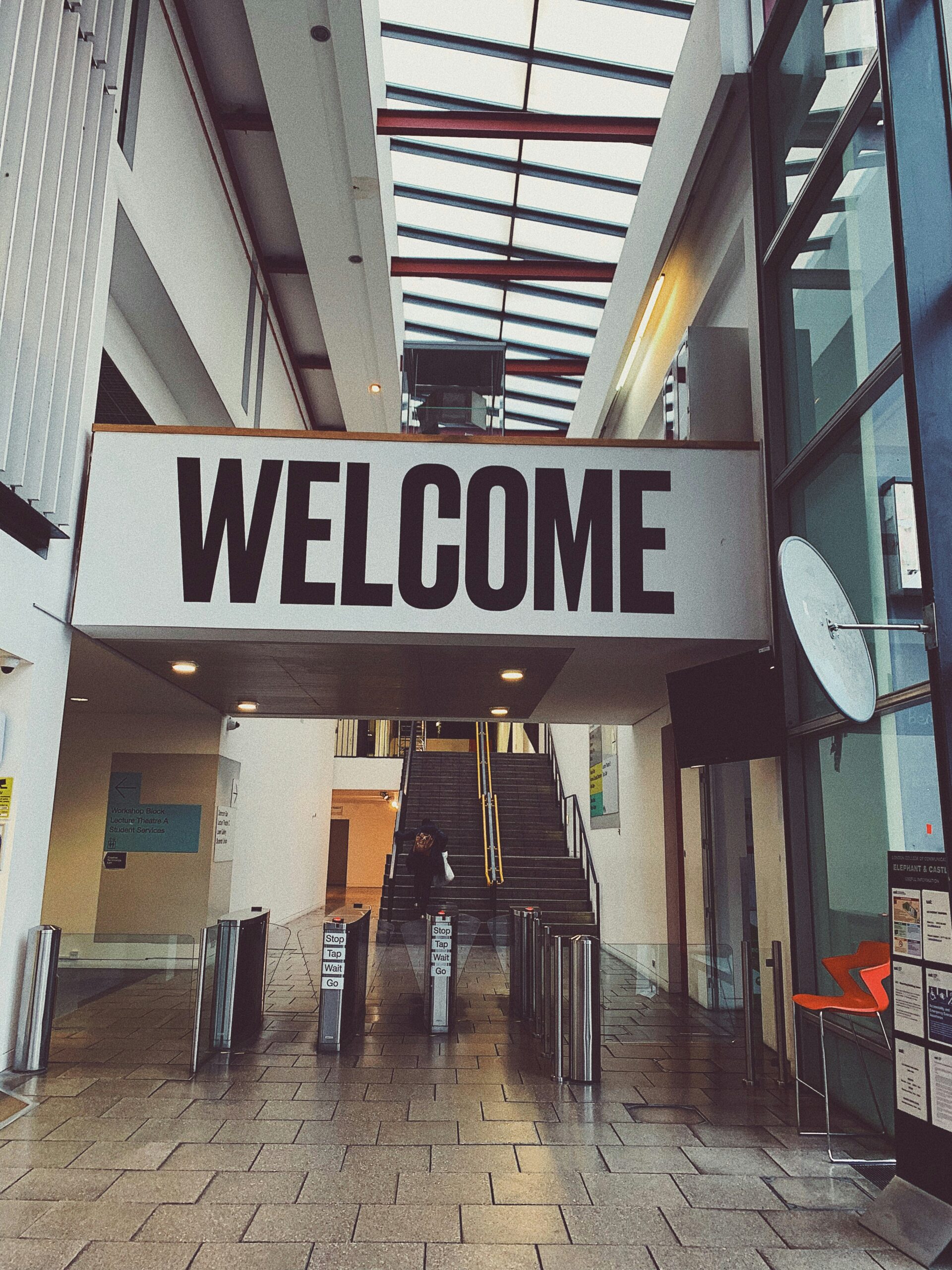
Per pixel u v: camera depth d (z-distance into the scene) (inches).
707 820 319.0
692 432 268.7
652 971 255.8
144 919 388.5
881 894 187.9
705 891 317.1
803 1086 212.1
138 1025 224.2
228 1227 130.3
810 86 234.8
